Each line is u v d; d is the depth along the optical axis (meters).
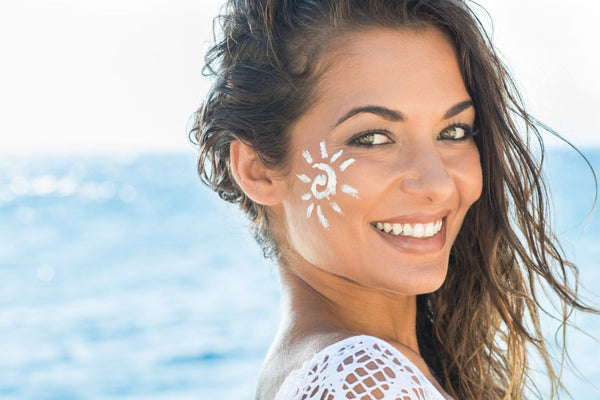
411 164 1.79
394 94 1.79
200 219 28.45
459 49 1.90
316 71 1.83
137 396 10.96
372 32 1.82
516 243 2.13
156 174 51.31
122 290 17.52
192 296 16.34
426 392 1.58
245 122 1.94
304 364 1.63
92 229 27.59
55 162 65.81
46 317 15.50
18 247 24.41
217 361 12.09
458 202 1.90
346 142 1.82
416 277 1.82
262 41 1.92
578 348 10.03
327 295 1.96
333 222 1.84
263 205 2.06
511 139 2.09
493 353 2.43
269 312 14.62
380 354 1.57
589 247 17.73
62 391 11.33
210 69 2.10
